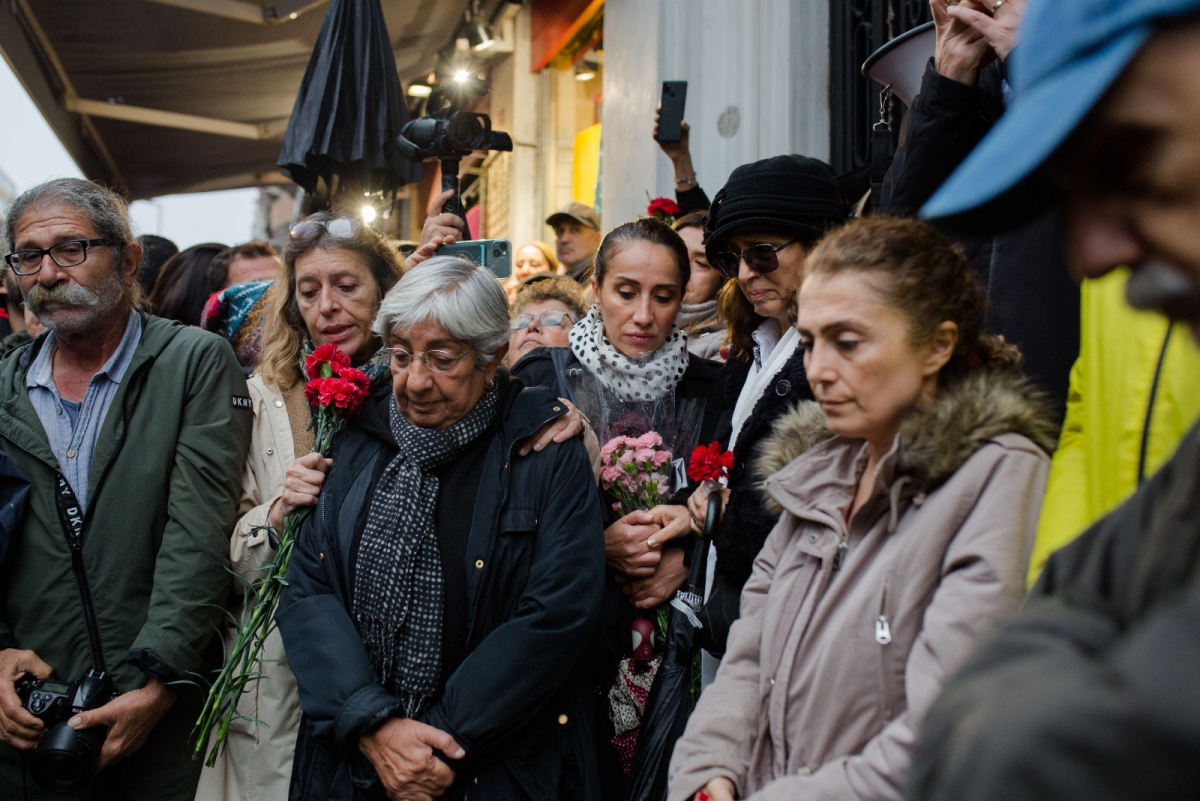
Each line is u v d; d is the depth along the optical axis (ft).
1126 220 2.12
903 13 12.84
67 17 23.80
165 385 8.59
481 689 6.63
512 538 7.13
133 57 26.37
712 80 15.31
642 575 7.90
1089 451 4.41
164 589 8.04
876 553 5.04
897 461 4.92
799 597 5.35
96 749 7.59
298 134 12.93
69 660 8.16
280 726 8.07
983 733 1.69
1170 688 1.51
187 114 30.73
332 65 13.07
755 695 5.57
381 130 13.17
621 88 16.99
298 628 7.02
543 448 7.46
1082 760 1.54
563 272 16.96
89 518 8.29
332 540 7.31
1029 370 5.89
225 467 8.46
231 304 11.52
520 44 25.05
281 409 8.87
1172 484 2.29
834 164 14.19
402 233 34.42
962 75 6.46
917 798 1.83
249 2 23.31
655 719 7.15
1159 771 1.47
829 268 5.06
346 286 8.87
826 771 4.61
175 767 8.34
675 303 9.11
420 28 24.88
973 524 4.61
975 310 5.14
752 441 7.43
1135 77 1.94
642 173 16.22
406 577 6.97
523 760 6.85
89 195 8.61
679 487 8.54
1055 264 5.90
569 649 6.88
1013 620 2.03
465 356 7.20
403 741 6.55
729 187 8.13
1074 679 1.66
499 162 26.89
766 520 6.75
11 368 8.86
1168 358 3.96
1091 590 2.36
